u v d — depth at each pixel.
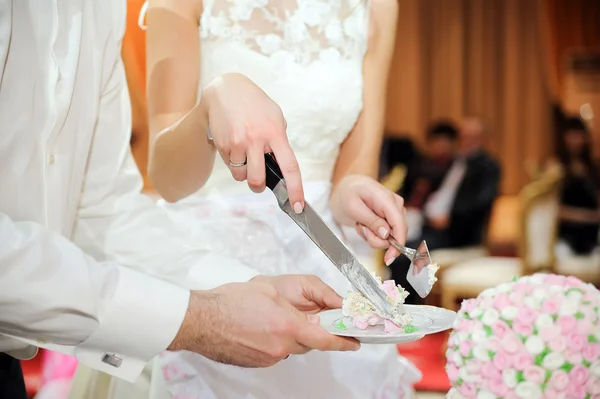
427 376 4.18
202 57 1.50
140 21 1.50
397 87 9.84
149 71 1.45
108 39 1.33
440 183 6.17
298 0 1.50
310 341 1.06
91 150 1.36
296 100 1.49
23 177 1.12
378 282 1.16
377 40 1.61
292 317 1.06
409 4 9.72
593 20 9.54
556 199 5.14
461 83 9.77
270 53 1.49
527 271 5.03
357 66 1.57
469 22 9.73
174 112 1.44
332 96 1.51
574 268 5.40
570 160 6.12
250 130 1.09
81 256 1.04
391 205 1.37
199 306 1.06
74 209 1.27
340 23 1.53
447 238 5.90
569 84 9.62
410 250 1.30
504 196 9.91
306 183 1.52
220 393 1.38
